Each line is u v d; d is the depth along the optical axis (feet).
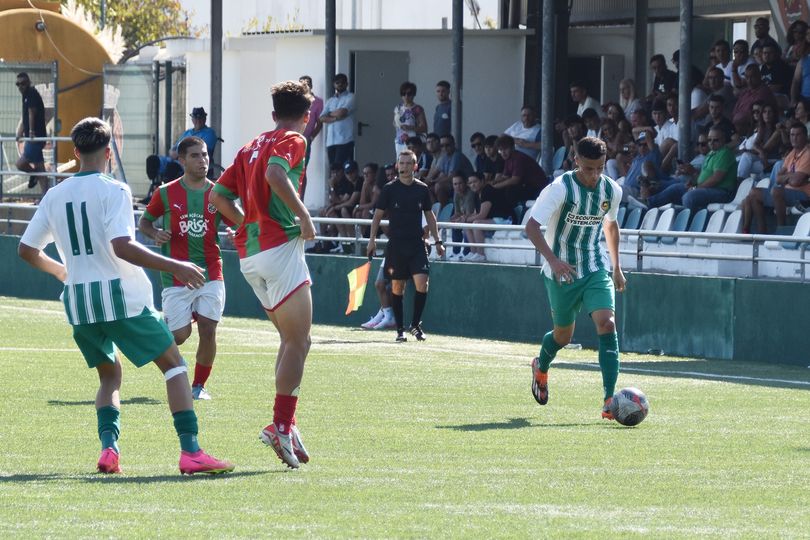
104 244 50.31
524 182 142.20
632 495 48.39
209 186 77.77
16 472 51.90
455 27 161.17
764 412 73.77
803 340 103.65
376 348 112.68
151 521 42.55
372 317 136.67
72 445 58.85
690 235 110.42
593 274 70.64
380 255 140.97
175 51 217.36
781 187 120.06
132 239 49.80
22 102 197.98
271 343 114.93
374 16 205.98
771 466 55.26
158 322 51.06
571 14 195.21
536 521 43.34
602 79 185.57
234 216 55.42
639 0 181.37
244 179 54.24
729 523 43.52
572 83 176.24
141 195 204.54
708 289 110.01
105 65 204.13
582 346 118.11
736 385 87.86
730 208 123.34
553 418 70.13
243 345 112.88
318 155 175.52
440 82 163.12
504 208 140.26
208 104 205.77
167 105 203.31
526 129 158.81
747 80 136.87
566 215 70.08
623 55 185.98
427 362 100.68
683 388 85.87
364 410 72.69
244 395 78.69
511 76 181.06
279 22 199.00
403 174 118.83
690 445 60.90
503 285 126.21
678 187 132.05
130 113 204.44
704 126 142.20
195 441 51.47
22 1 242.58
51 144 201.05
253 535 40.63
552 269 68.95
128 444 59.47
